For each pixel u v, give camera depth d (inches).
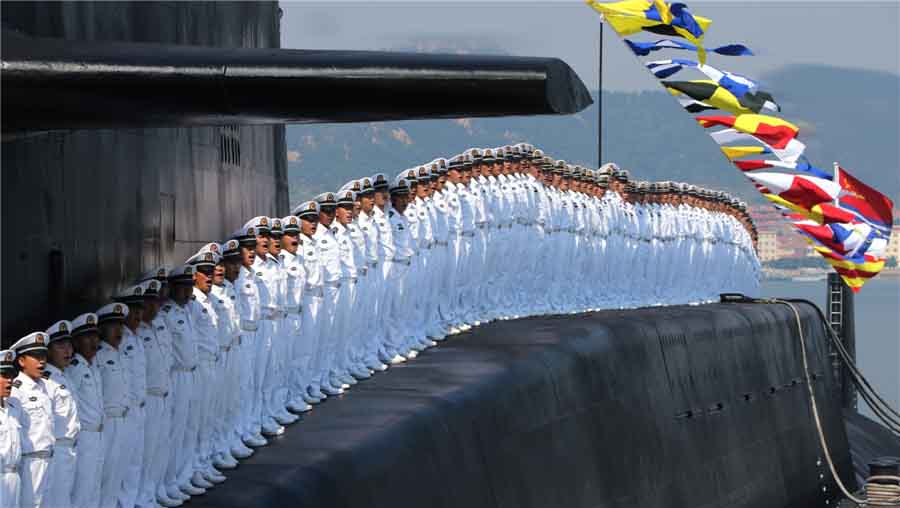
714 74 1112.2
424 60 366.3
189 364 542.3
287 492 520.7
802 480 1348.4
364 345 773.9
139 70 359.6
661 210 1355.8
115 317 481.1
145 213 583.5
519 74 359.3
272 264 641.0
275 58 366.0
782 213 1334.9
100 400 464.8
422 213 848.9
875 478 1288.1
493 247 976.3
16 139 408.8
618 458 882.8
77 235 517.7
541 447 763.4
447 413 666.8
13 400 426.0
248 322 608.1
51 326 486.9
